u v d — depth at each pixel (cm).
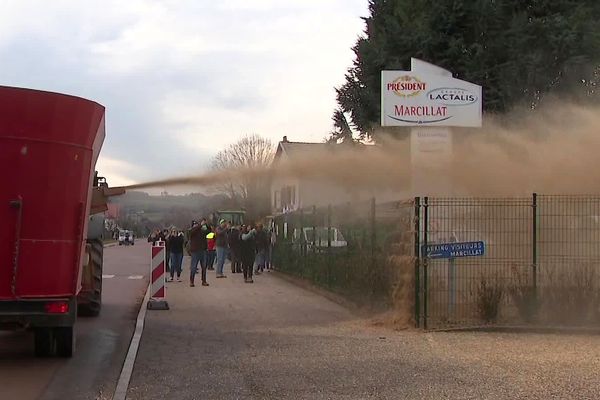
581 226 1112
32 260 796
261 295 1650
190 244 1909
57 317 809
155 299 1377
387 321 1142
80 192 828
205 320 1216
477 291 1097
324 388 709
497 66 2100
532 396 670
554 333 1046
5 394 713
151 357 874
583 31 2028
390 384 723
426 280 1089
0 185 785
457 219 1098
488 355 873
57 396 706
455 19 2109
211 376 767
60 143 805
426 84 1606
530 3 2153
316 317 1253
